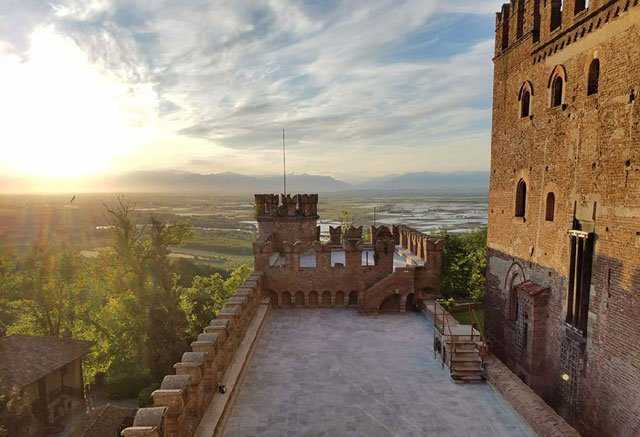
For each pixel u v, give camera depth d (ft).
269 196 124.16
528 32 76.54
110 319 154.92
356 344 69.67
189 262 319.06
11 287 162.91
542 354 70.69
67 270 162.50
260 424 46.73
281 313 86.53
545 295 69.77
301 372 59.47
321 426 46.50
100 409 110.32
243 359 59.31
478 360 58.75
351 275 89.40
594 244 58.13
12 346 129.49
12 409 113.39
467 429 46.16
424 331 75.51
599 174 57.26
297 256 89.45
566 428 42.75
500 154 88.33
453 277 164.45
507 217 84.84
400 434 45.16
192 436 40.27
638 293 49.52
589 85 60.18
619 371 52.42
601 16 56.90
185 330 147.64
